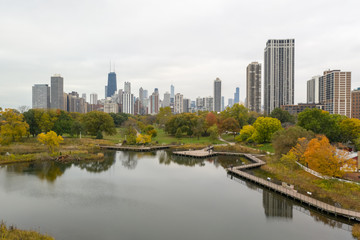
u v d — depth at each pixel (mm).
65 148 98375
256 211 44312
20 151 88812
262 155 89188
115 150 106500
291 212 44031
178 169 74562
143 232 36281
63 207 44438
